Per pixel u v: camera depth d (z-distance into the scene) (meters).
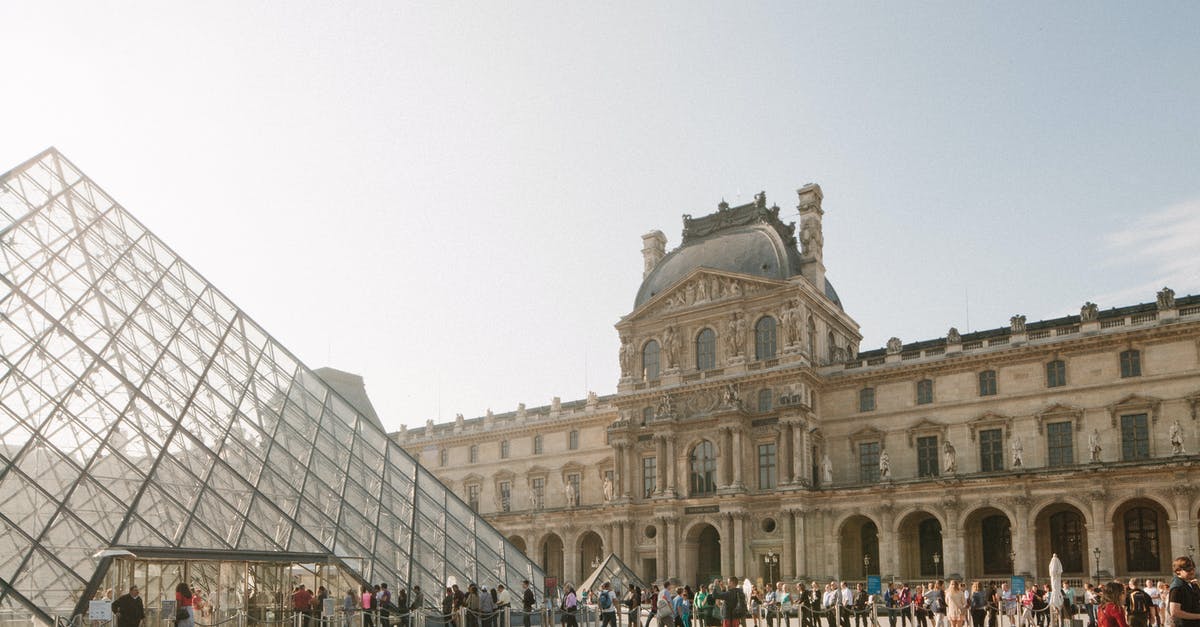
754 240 118.56
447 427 151.25
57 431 44.66
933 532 104.31
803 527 102.81
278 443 55.16
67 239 57.47
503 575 60.28
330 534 51.22
